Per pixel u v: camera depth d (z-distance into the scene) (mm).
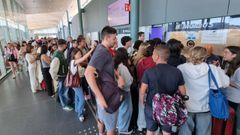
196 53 1790
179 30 3506
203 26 2934
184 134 1918
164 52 1676
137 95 2574
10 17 9719
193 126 1910
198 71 1783
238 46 2234
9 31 9125
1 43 7027
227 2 2512
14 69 6617
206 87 1802
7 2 9117
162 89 1679
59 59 3328
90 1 10430
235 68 2029
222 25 2604
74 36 16484
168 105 1571
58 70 3336
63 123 2986
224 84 1798
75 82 2863
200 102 1828
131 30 4598
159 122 1637
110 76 1708
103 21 8359
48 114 3352
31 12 17281
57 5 15219
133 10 4465
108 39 1682
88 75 1564
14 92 4816
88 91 3422
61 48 3420
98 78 1640
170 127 1728
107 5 7582
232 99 2057
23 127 2912
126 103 2432
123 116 2486
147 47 2438
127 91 2336
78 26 13828
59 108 3613
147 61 2287
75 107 3301
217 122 2041
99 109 1896
